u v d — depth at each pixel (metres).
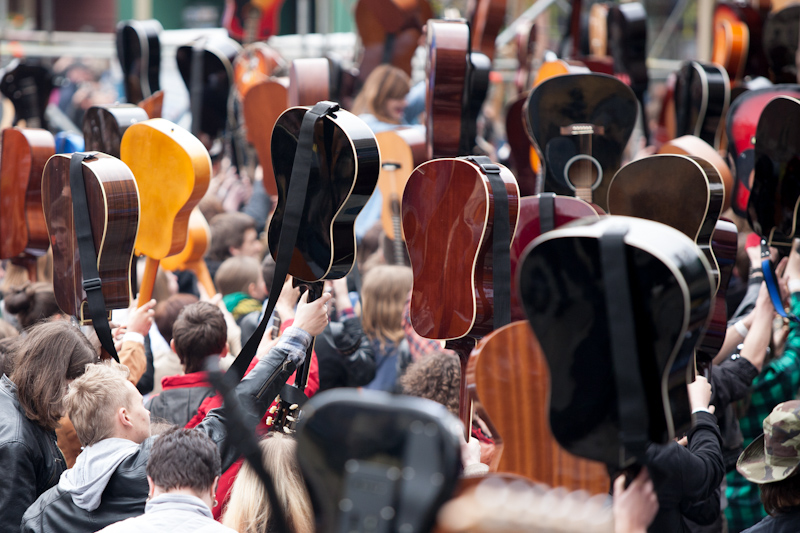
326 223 7.95
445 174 7.76
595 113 10.91
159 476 6.93
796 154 9.09
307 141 7.77
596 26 21.25
